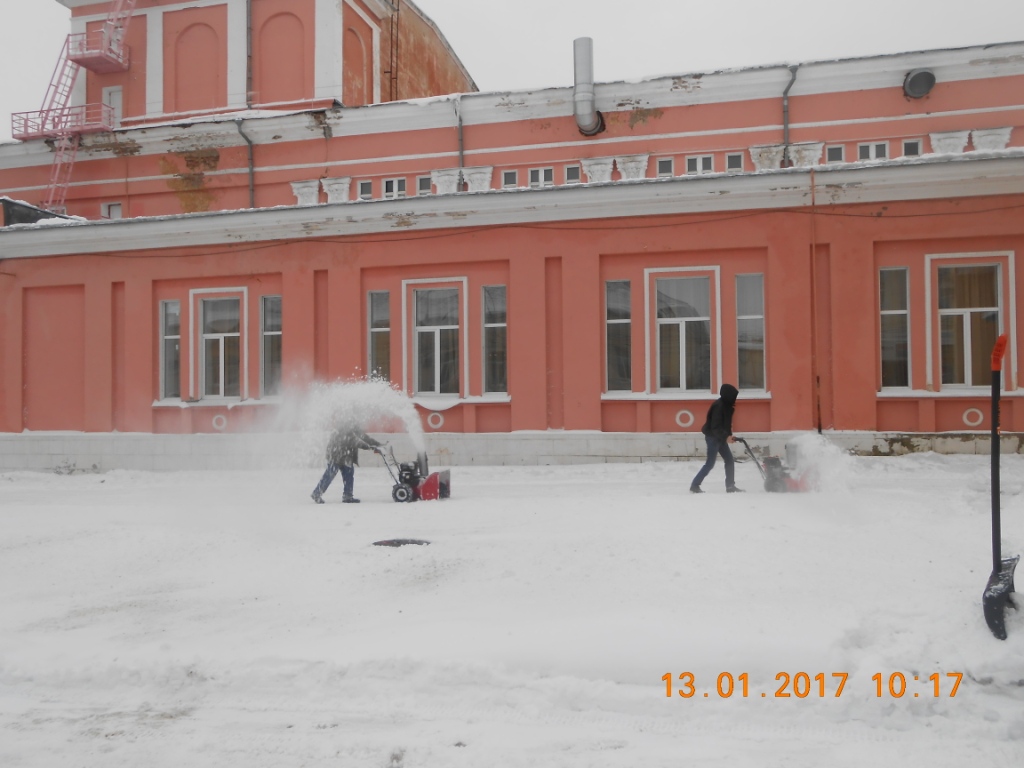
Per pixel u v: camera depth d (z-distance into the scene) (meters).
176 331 20.59
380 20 30.41
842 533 8.85
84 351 20.66
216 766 4.83
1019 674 5.49
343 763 4.82
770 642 5.93
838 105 21.86
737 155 22.45
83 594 8.47
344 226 19.06
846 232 16.58
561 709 5.45
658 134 22.81
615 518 10.27
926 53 21.03
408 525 10.92
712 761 4.72
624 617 6.59
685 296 17.72
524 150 23.62
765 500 11.48
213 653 6.50
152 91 28.16
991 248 16.09
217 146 25.70
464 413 18.50
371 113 24.27
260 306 19.91
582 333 17.80
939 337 16.52
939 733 5.04
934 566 7.56
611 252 17.64
